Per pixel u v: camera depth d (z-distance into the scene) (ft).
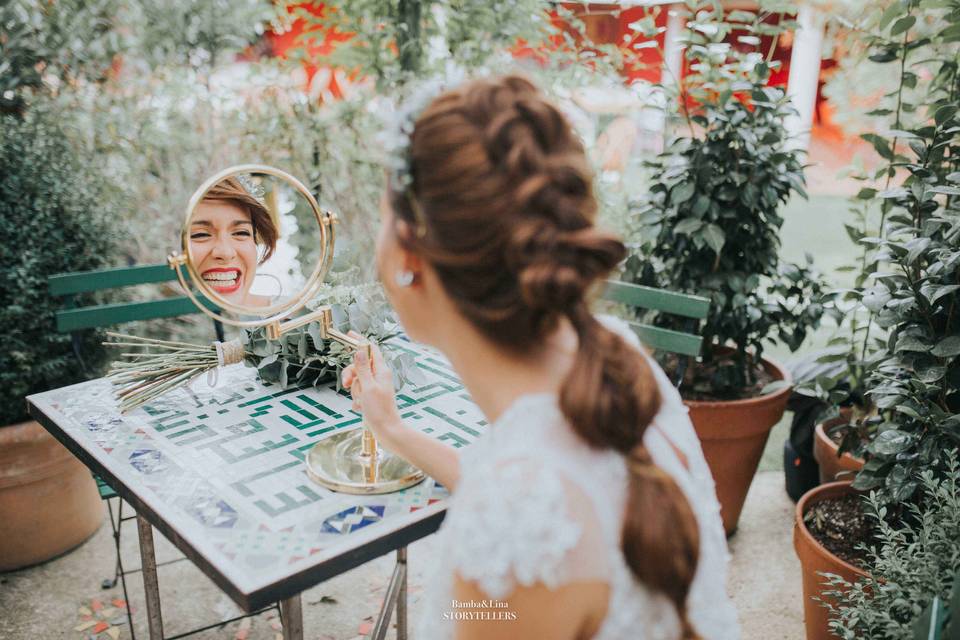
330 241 4.87
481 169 2.52
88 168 9.65
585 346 2.75
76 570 8.78
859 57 9.00
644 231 9.41
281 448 5.26
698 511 3.03
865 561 6.96
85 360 9.38
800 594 8.58
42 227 8.93
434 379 6.47
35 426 8.39
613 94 11.63
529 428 2.69
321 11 11.74
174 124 10.53
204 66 10.83
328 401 6.04
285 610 4.69
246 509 4.51
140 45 10.08
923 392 6.45
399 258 2.89
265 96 11.28
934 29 8.39
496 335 2.76
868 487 6.80
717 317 9.23
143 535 6.18
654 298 8.12
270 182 5.65
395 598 6.71
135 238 10.50
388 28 11.37
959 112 7.32
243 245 5.68
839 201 27.71
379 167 11.78
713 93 9.21
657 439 3.08
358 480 4.76
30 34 8.90
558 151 2.66
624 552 2.57
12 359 8.75
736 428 8.53
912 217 7.61
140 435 5.43
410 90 11.32
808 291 9.76
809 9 10.06
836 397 8.27
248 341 6.19
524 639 2.56
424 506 4.57
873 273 7.59
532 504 2.47
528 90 2.74
